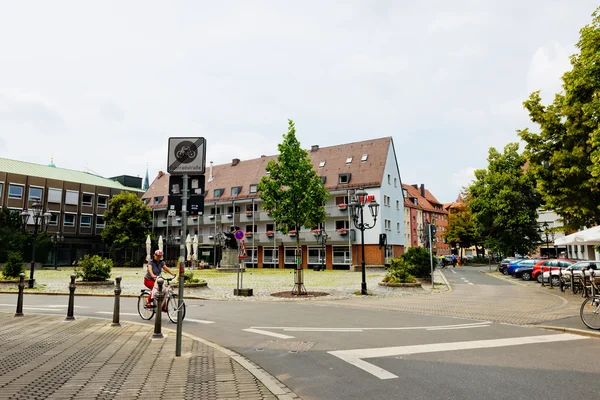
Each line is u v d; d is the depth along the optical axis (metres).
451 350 7.34
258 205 57.22
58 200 58.56
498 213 43.09
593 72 16.48
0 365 5.96
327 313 12.56
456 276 34.91
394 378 5.65
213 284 24.03
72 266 56.59
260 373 5.73
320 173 52.91
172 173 7.07
